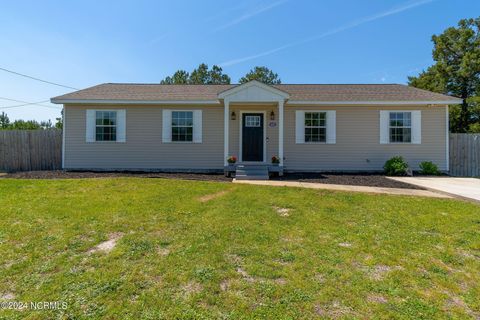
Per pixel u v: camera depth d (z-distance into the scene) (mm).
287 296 2641
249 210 5500
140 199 6227
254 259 3410
